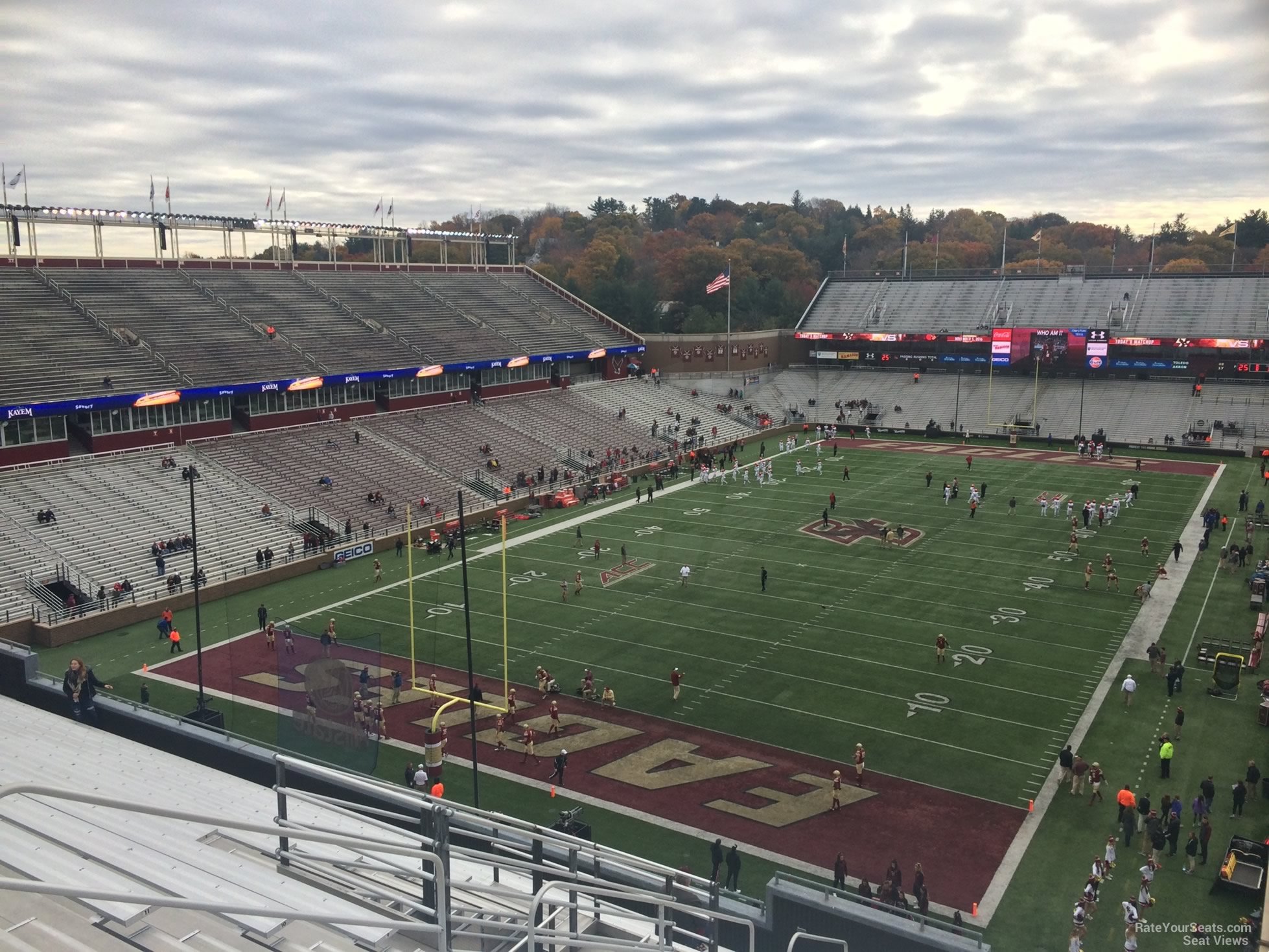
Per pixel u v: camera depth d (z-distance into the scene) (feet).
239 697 102.47
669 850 74.84
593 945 27.96
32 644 119.34
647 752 91.30
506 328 262.26
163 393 168.66
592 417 250.78
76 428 164.35
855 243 570.87
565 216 652.07
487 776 87.04
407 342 230.07
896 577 142.51
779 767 87.92
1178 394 265.75
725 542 163.22
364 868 30.27
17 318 176.55
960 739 92.68
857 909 55.77
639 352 290.76
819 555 154.92
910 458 238.89
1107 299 295.69
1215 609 127.13
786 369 326.24
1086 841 75.61
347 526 161.79
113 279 202.90
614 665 112.06
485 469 201.98
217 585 138.00
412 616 123.54
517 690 105.81
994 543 159.94
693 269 404.98
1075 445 252.62
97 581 131.64
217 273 224.94
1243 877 68.59
